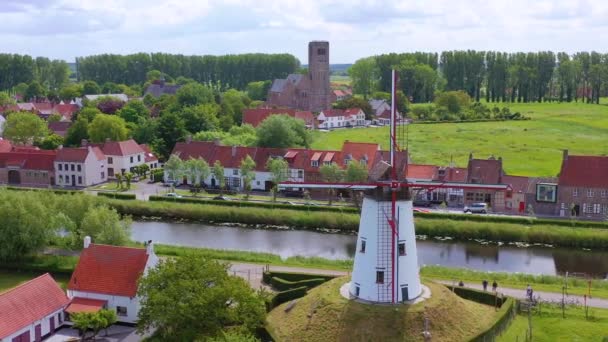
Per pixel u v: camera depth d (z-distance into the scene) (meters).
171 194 151.38
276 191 152.12
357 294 70.12
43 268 95.19
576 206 134.12
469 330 67.38
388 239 67.69
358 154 158.38
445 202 141.12
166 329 66.56
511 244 118.81
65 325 77.12
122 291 77.00
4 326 68.19
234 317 66.75
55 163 167.75
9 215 96.38
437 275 95.00
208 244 117.50
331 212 132.88
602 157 136.00
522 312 77.25
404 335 64.19
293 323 70.12
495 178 141.50
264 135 179.38
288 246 116.81
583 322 73.81
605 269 104.38
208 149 171.12
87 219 97.94
